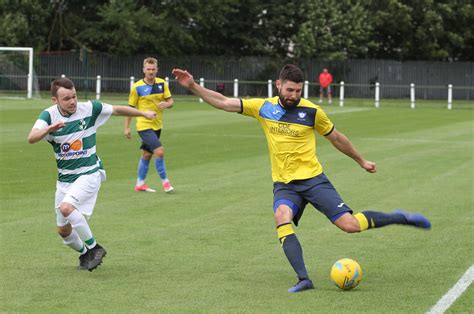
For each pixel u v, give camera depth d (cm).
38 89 5538
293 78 970
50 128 986
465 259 1124
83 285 978
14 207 1516
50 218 1413
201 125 3466
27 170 2000
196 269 1064
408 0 6944
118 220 1410
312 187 987
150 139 1716
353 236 1286
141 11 6291
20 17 6075
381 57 7269
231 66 6606
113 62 6412
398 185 1834
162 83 1775
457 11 6956
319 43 6581
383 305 888
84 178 1041
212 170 2069
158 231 1316
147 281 999
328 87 5612
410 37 7056
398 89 6525
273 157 1005
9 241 1230
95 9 6619
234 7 6762
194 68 6625
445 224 1390
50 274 1034
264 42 6938
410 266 1083
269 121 998
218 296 927
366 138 3017
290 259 960
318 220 1424
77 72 6241
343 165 2189
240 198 1645
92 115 1052
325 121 997
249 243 1228
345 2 6819
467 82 6575
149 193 1709
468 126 3675
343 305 888
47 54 6172
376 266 1084
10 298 917
